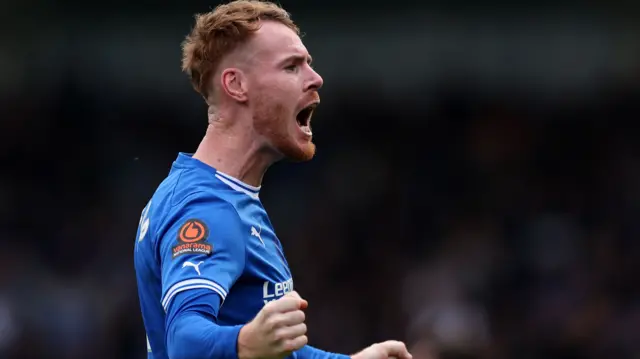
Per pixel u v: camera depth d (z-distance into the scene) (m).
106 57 49.78
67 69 50.12
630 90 50.94
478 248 49.41
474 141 53.66
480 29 48.09
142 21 48.75
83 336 43.06
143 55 49.47
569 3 46.91
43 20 48.69
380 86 50.78
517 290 47.16
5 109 52.31
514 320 45.72
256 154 11.66
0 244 50.09
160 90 51.41
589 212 51.56
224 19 11.59
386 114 53.41
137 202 52.00
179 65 49.66
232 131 11.69
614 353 43.38
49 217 51.69
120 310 43.94
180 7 48.06
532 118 53.25
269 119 11.55
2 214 51.31
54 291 44.75
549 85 50.53
